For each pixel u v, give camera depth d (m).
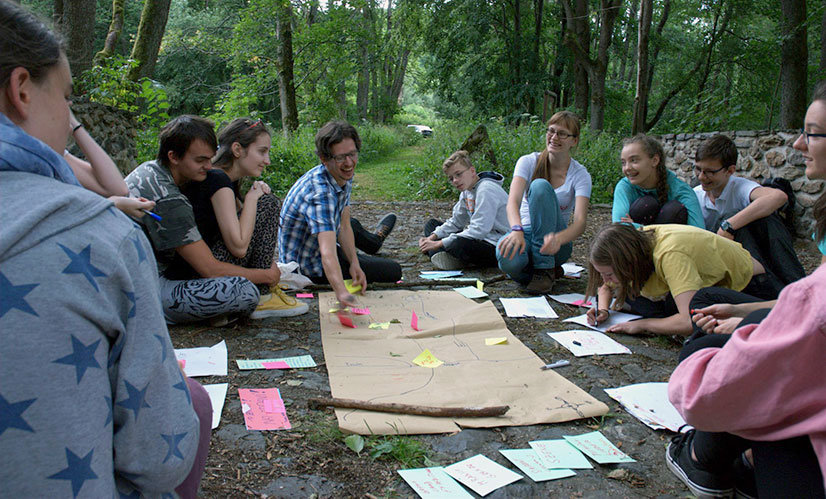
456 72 22.92
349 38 18.27
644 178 3.86
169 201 3.05
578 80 18.77
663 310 3.48
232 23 23.09
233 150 3.54
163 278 3.32
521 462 2.13
